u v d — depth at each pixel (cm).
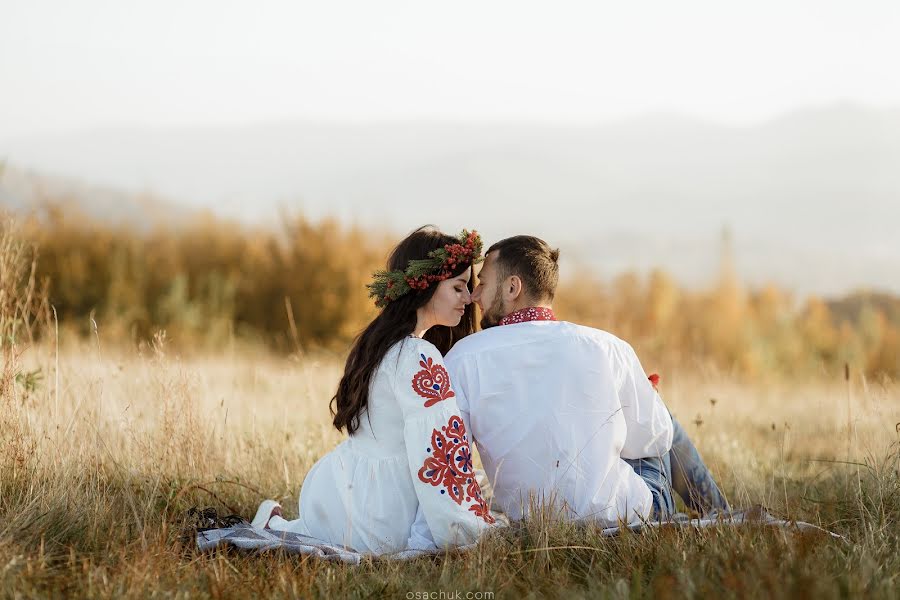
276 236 2105
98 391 473
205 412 507
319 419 574
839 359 1407
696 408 758
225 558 317
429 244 361
